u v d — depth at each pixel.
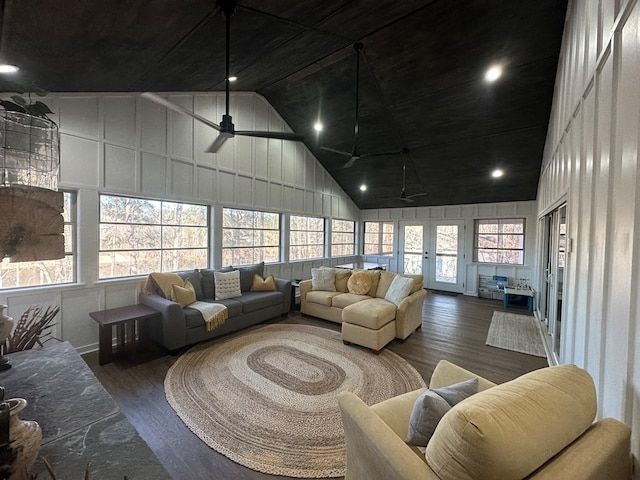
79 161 3.37
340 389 2.71
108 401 1.18
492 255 6.95
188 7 2.19
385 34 3.25
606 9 1.66
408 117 4.84
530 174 5.63
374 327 3.49
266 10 2.48
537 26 3.04
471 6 2.86
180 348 3.46
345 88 4.48
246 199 5.41
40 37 2.05
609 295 1.48
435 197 7.24
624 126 1.34
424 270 7.86
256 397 2.55
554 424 0.94
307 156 6.81
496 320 4.95
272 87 4.96
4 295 2.97
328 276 5.05
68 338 3.34
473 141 5.08
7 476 0.72
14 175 0.96
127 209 3.89
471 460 0.84
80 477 0.82
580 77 2.29
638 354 1.13
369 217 8.76
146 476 0.83
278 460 1.88
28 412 1.09
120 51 2.54
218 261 4.95
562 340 2.84
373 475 1.25
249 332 4.17
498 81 3.86
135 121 3.87
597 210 1.74
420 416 1.27
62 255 1.04
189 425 2.18
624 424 1.15
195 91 4.44
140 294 3.81
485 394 1.00
